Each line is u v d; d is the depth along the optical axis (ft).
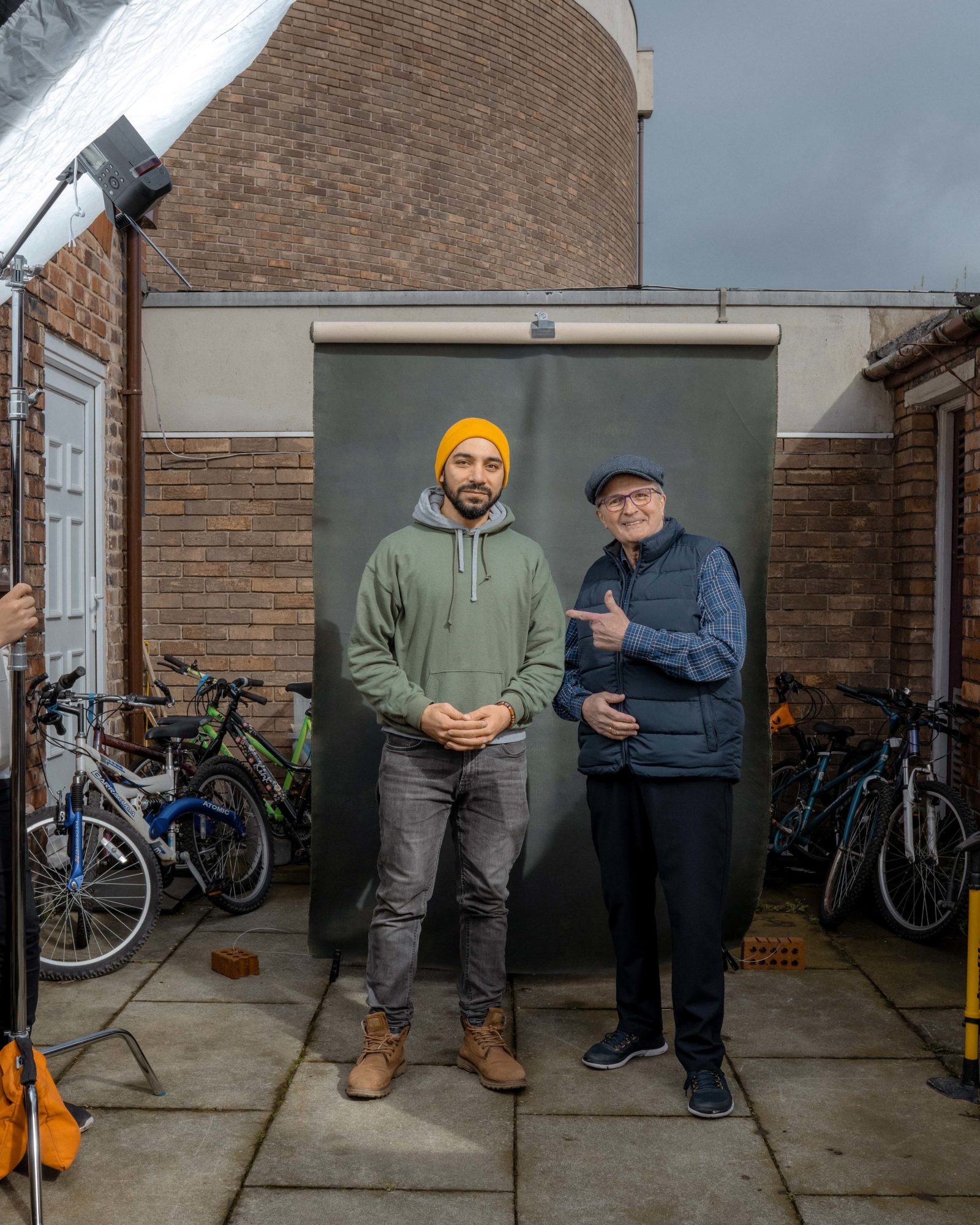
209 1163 8.54
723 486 12.15
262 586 21.07
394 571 9.80
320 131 30.04
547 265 34.60
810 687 20.42
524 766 10.19
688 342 12.03
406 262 31.22
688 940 9.46
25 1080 7.82
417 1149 8.77
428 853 9.90
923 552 19.53
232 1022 11.46
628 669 9.75
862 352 20.45
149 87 7.41
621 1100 9.65
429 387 12.17
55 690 13.58
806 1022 11.56
